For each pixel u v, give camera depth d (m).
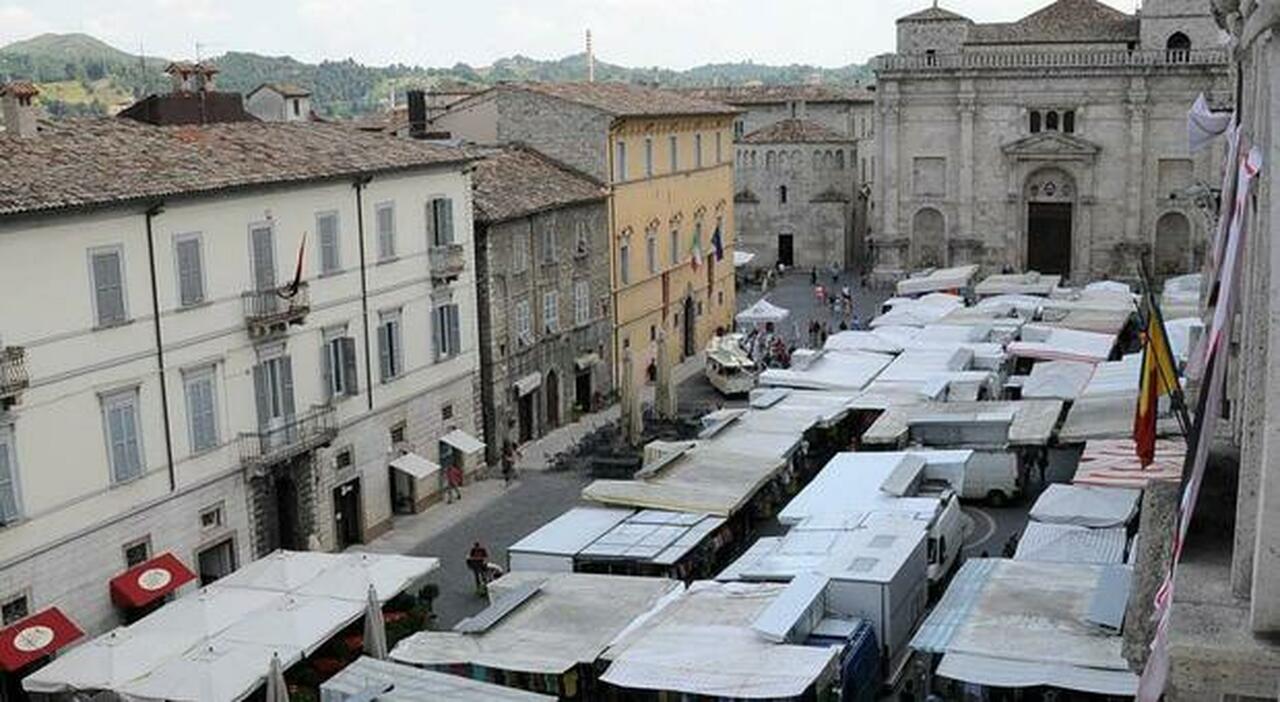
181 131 47.03
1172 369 21.39
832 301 103.19
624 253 74.94
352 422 50.09
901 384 61.53
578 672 32.56
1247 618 12.61
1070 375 61.94
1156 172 104.19
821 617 34.56
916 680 34.09
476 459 58.78
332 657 37.00
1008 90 107.19
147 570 39.53
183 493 41.66
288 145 49.28
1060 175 107.88
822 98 140.75
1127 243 105.44
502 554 48.41
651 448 52.06
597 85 81.94
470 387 58.47
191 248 41.78
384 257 51.78
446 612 42.88
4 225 35.00
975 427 52.94
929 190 111.56
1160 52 101.75
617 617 34.47
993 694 31.31
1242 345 15.46
